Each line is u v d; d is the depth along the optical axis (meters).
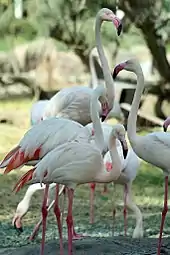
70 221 8.32
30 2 20.08
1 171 16.00
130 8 18.12
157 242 8.94
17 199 13.45
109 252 8.38
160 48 19.67
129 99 20.64
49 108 11.70
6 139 18.62
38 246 8.87
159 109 21.06
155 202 13.47
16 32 21.92
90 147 8.20
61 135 8.60
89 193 14.25
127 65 8.42
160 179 15.52
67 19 19.81
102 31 20.09
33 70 26.17
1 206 12.86
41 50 25.78
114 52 21.09
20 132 19.75
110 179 8.34
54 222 11.84
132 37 21.47
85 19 19.75
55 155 8.05
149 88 20.81
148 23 18.50
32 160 8.70
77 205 13.09
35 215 12.25
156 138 8.36
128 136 8.52
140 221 10.59
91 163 8.16
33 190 10.97
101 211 12.76
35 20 20.03
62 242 8.52
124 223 11.29
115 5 18.56
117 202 13.49
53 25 19.98
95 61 21.59
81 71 24.78
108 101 10.46
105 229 11.34
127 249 8.56
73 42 20.55
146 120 20.19
